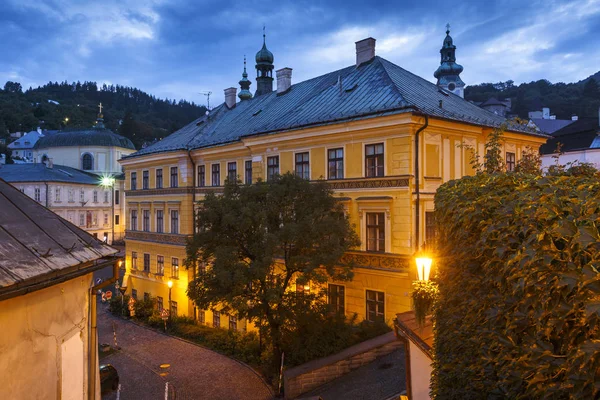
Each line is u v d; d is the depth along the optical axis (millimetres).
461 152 23188
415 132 20750
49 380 7051
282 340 19953
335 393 15773
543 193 4914
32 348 6582
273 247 18000
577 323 3635
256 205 19234
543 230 4336
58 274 6906
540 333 4203
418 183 20734
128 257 39906
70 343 7781
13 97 157250
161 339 27484
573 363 3477
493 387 5496
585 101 119625
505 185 6688
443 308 7754
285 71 33688
